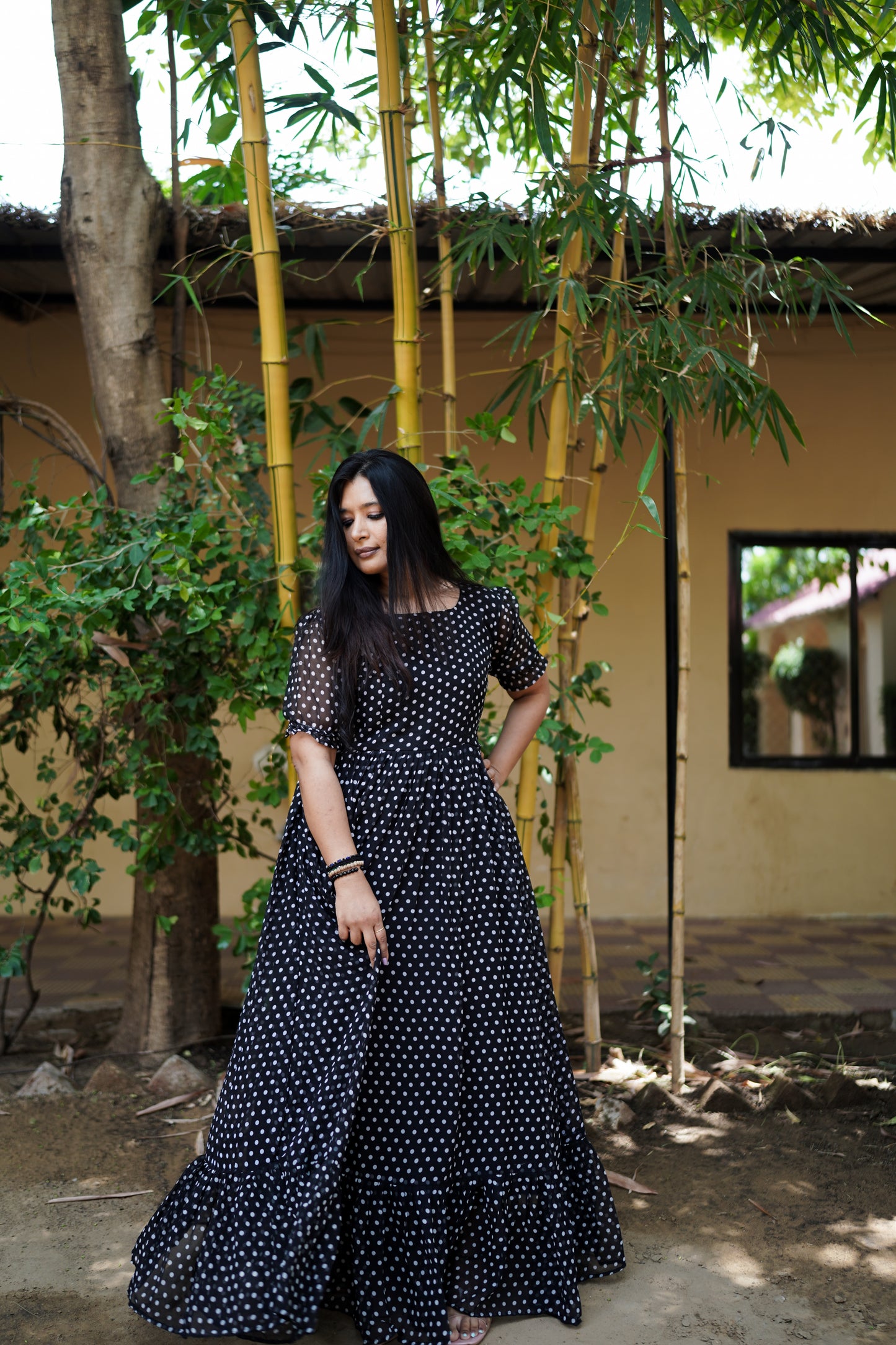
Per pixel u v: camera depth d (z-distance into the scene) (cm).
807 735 541
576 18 226
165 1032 330
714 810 532
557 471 272
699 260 302
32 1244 216
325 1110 170
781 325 507
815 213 359
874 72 273
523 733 212
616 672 528
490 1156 184
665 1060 324
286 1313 163
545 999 192
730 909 534
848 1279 202
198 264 373
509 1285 188
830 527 527
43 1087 295
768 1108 286
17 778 491
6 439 488
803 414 523
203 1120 279
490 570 263
